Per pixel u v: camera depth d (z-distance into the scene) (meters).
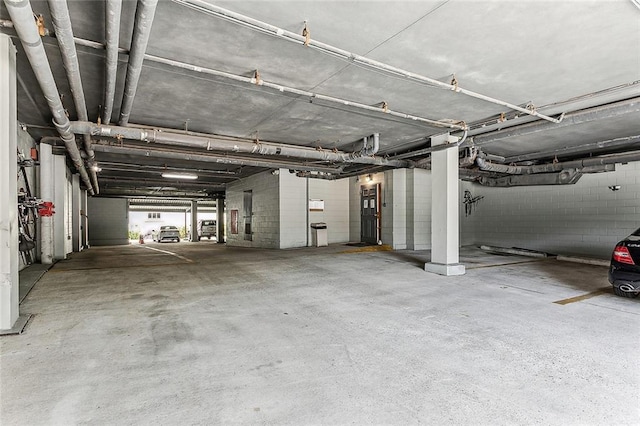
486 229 10.84
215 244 15.64
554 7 2.52
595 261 7.14
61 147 7.10
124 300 4.11
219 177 12.77
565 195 8.85
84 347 2.67
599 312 3.66
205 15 2.65
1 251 2.95
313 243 10.77
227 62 3.50
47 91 3.36
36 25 2.45
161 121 5.61
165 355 2.54
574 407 1.87
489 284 5.07
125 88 3.56
